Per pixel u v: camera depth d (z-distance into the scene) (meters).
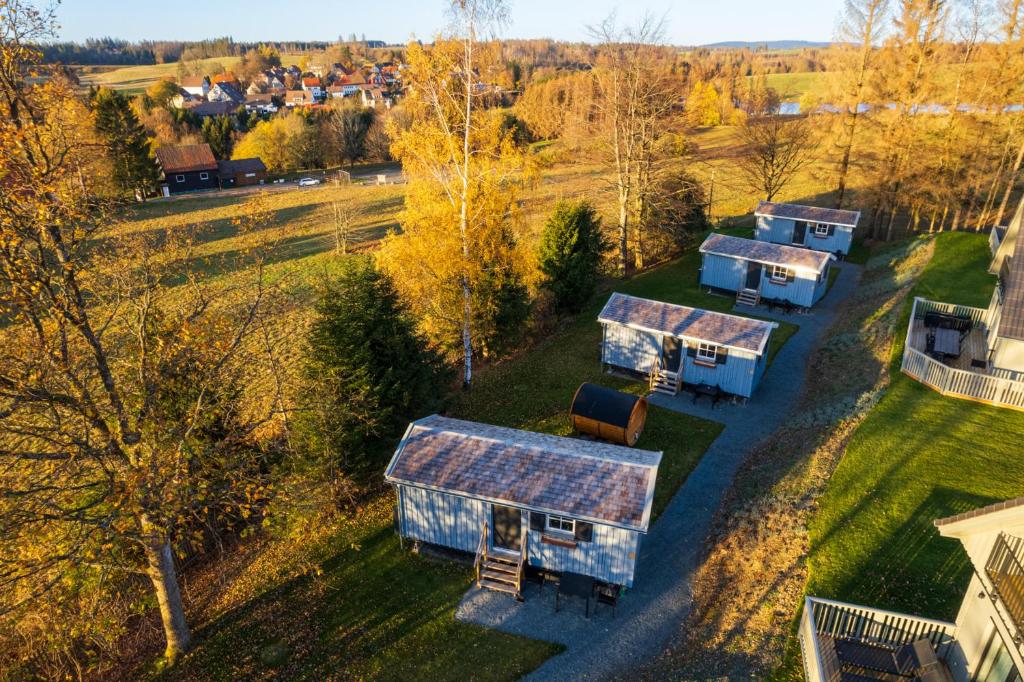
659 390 29.25
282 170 103.12
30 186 13.11
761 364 28.38
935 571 16.44
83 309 14.50
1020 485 19.28
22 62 13.62
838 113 50.84
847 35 48.03
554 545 17.67
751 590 17.00
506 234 29.69
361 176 97.81
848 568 16.84
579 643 16.17
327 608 17.80
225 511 17.47
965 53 44.47
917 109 46.38
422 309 28.91
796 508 19.48
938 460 20.64
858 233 53.38
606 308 30.50
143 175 76.56
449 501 18.47
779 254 38.59
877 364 28.14
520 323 32.62
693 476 22.69
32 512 13.39
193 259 53.47
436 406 24.00
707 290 41.72
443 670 15.61
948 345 27.69
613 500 17.14
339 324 20.75
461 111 26.03
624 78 41.03
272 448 21.83
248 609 18.06
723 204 64.31
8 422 14.57
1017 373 24.97
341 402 20.94
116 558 17.00
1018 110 45.69
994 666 12.11
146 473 14.23
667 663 15.32
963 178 45.50
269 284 44.88
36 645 16.48
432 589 18.22
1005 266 27.47
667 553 19.02
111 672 16.88
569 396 28.70
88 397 14.53
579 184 64.88
